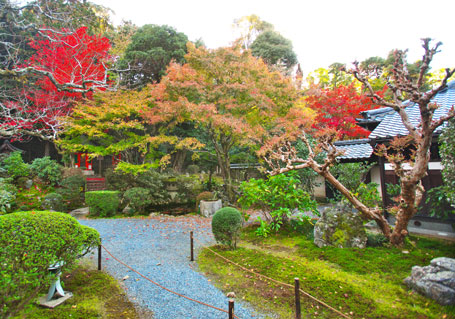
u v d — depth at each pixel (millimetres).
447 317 2809
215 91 8664
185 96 9055
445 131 4344
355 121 10789
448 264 3277
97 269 4449
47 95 10844
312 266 4297
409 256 4395
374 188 7016
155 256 5180
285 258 4703
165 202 11453
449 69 3525
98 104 11414
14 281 2559
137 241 6301
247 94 8727
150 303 3332
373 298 3258
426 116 3971
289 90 9211
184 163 17828
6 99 10812
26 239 2723
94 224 8195
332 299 3250
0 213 7988
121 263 4738
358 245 4914
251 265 4445
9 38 11969
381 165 6824
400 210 4734
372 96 4680
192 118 9188
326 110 10359
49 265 2877
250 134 8477
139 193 9820
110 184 10977
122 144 11156
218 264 4645
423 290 3254
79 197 11281
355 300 3205
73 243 3146
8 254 2566
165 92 9125
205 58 8758
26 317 2902
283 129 9727
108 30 16203
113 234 6984
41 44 11766
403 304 3119
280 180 6633
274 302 3270
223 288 3729
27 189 11492
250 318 2965
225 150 10797
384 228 5035
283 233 6504
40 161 12672
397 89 4574
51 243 2877
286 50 18375
